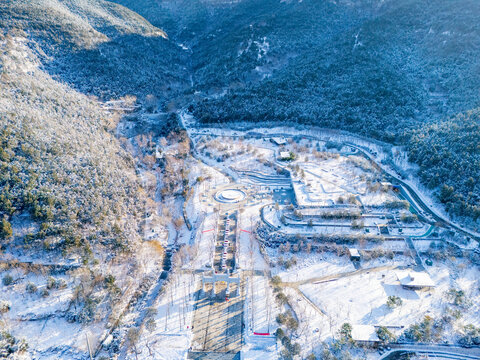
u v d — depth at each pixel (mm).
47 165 149000
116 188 162125
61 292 118812
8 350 99812
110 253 136125
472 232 154875
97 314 114438
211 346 107938
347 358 98500
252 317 116625
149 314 117812
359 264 141000
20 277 120750
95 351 105375
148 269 137125
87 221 139375
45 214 131750
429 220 162375
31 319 110812
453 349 106875
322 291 127562
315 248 147000
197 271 137250
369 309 120000
